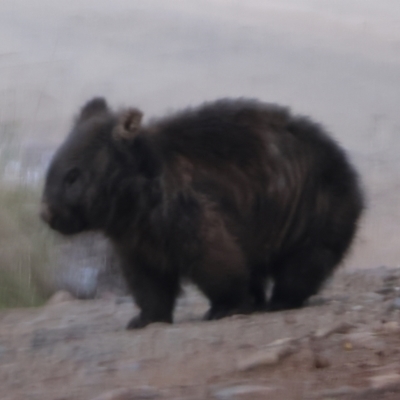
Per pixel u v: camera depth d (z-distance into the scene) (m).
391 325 18.62
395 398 14.84
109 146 22.16
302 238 23.38
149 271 22.92
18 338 20.45
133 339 19.08
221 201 22.23
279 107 24.00
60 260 31.77
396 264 35.69
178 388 15.66
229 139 22.70
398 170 50.66
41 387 16.50
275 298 23.95
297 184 23.11
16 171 34.03
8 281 30.33
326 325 18.91
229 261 21.98
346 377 15.90
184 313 25.73
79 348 18.78
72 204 22.16
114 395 15.20
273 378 16.02
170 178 21.91
